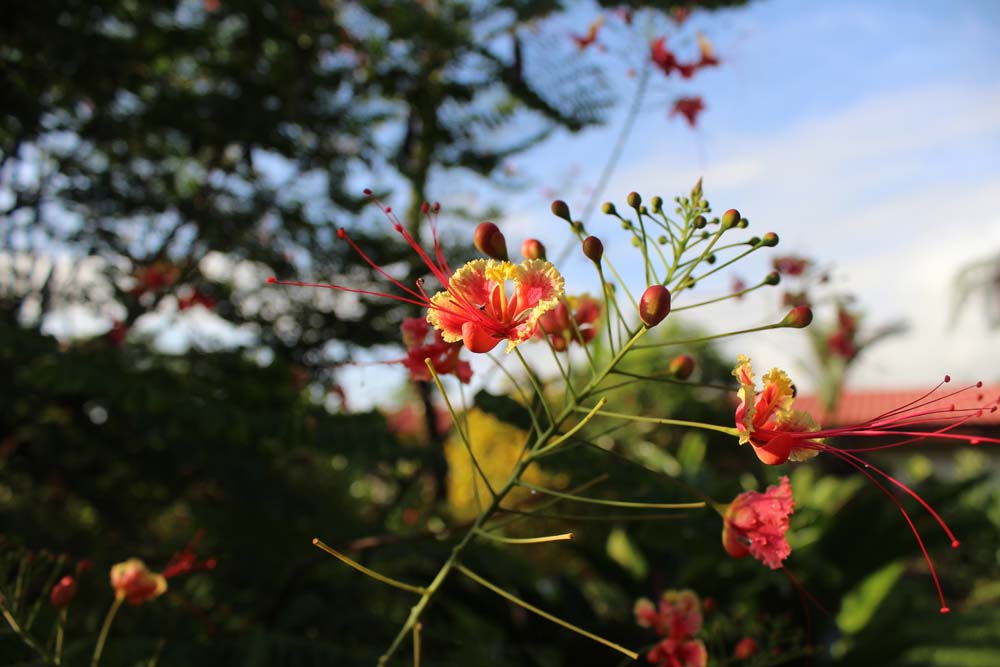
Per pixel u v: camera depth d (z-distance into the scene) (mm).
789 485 1735
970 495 10727
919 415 1610
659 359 4910
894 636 4535
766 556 1704
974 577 10086
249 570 4219
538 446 1749
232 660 3191
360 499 6766
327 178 6945
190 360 4590
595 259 1695
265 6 5969
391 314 6898
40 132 5906
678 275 1693
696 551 3744
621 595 4723
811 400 13648
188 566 2598
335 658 3283
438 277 1754
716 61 4344
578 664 4172
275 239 6953
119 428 5219
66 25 5562
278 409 4090
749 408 1553
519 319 1645
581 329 2117
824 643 4445
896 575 5113
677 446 8875
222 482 4414
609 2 4422
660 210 1675
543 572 6828
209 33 6508
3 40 5477
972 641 6336
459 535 4172
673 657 2209
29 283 5980
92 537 4520
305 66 6438
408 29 6246
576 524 5324
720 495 3363
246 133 6125
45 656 2129
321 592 4082
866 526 4715
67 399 4918
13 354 3488
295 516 4453
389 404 7590
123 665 2852
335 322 6887
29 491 5281
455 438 7516
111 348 4125
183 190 7406
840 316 6121
